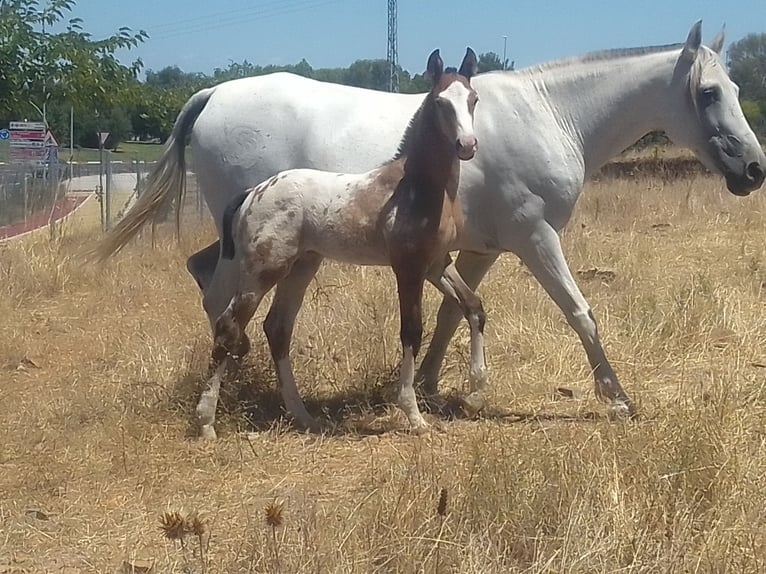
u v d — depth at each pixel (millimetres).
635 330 7465
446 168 5453
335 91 6398
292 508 4465
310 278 5988
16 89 9812
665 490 4066
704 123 6102
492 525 3893
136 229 6594
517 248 6027
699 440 4406
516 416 6035
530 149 5902
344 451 5434
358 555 3715
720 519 3854
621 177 23203
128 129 36031
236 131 6344
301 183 5633
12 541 4242
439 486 4289
